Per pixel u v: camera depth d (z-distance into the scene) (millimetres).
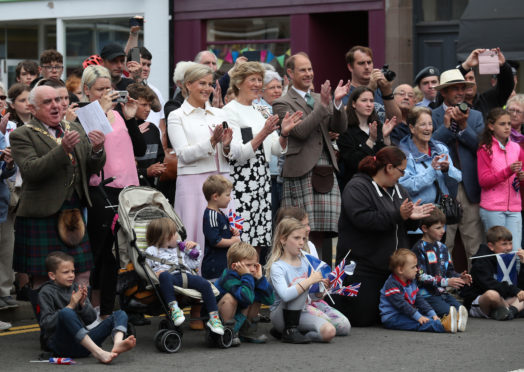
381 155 8969
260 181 9562
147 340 8195
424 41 17281
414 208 8828
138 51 11773
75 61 19891
